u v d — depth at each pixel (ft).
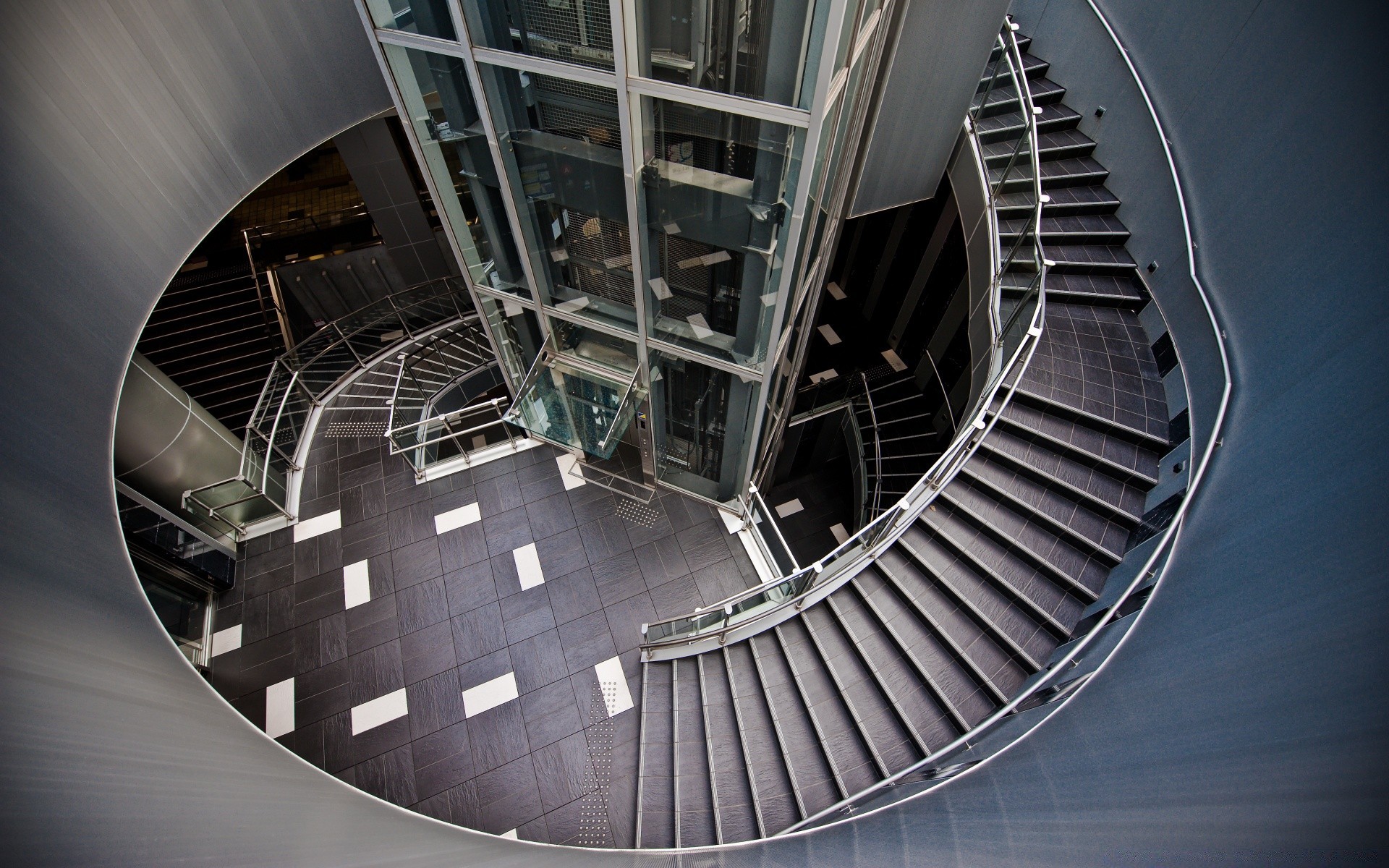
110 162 17.31
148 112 19.27
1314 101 17.21
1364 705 6.43
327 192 46.91
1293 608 8.72
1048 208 27.71
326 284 44.09
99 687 9.12
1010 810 12.06
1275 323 16.47
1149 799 8.80
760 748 22.16
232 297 41.93
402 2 15.52
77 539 12.09
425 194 39.01
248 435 28.50
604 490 30.53
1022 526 23.31
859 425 40.32
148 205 19.04
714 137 15.83
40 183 14.08
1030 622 21.88
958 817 13.56
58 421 12.89
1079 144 28.84
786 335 22.90
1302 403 12.75
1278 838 6.49
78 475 13.08
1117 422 23.38
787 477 46.47
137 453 23.71
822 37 12.87
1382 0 15.69
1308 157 16.99
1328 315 13.78
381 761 23.30
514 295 23.81
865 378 41.04
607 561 28.37
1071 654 17.49
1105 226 27.25
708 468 28.94
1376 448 8.90
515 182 19.10
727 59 14.07
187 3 20.43
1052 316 26.58
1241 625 9.91
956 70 23.30
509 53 15.43
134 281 17.81
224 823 8.32
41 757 6.63
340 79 27.43
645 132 16.33
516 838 21.33
